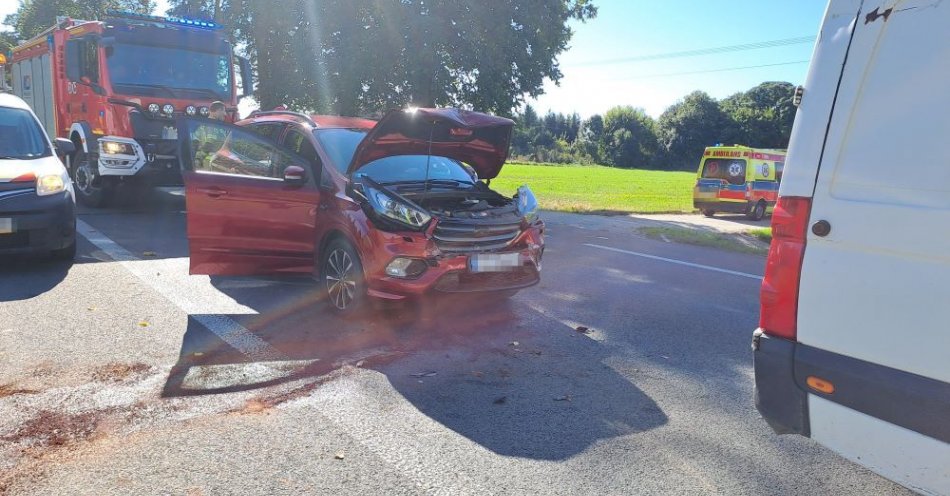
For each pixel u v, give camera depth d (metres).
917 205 2.52
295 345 5.27
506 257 5.82
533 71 16.23
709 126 98.81
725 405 4.44
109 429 3.73
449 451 3.65
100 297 6.29
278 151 6.45
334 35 16.14
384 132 5.95
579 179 45.75
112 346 5.01
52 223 6.97
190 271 6.34
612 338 5.82
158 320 5.70
